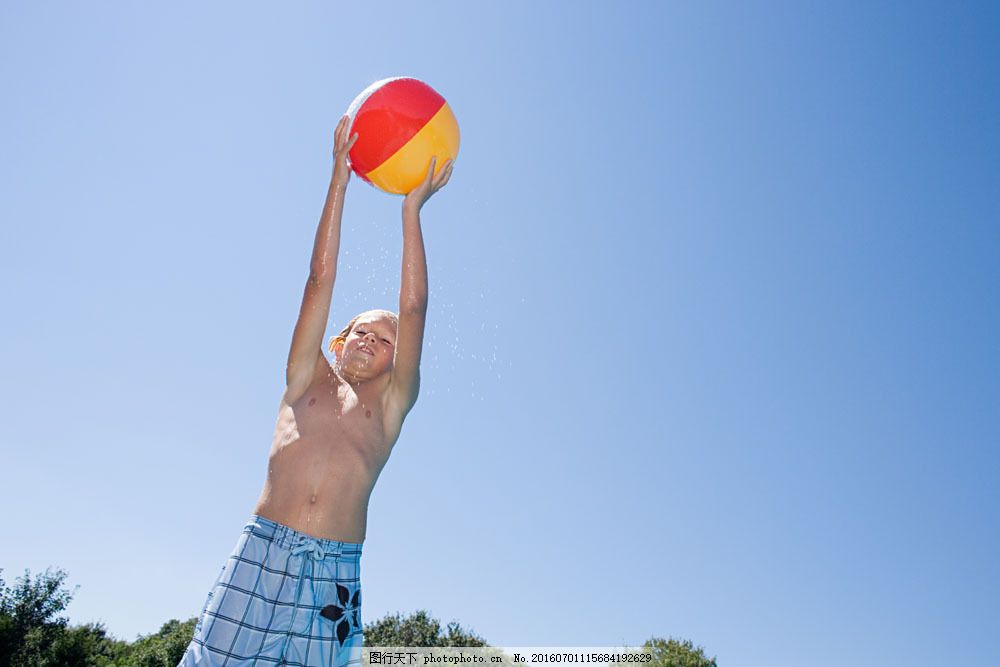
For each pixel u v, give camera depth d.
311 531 2.42
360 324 3.12
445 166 3.22
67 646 26.08
